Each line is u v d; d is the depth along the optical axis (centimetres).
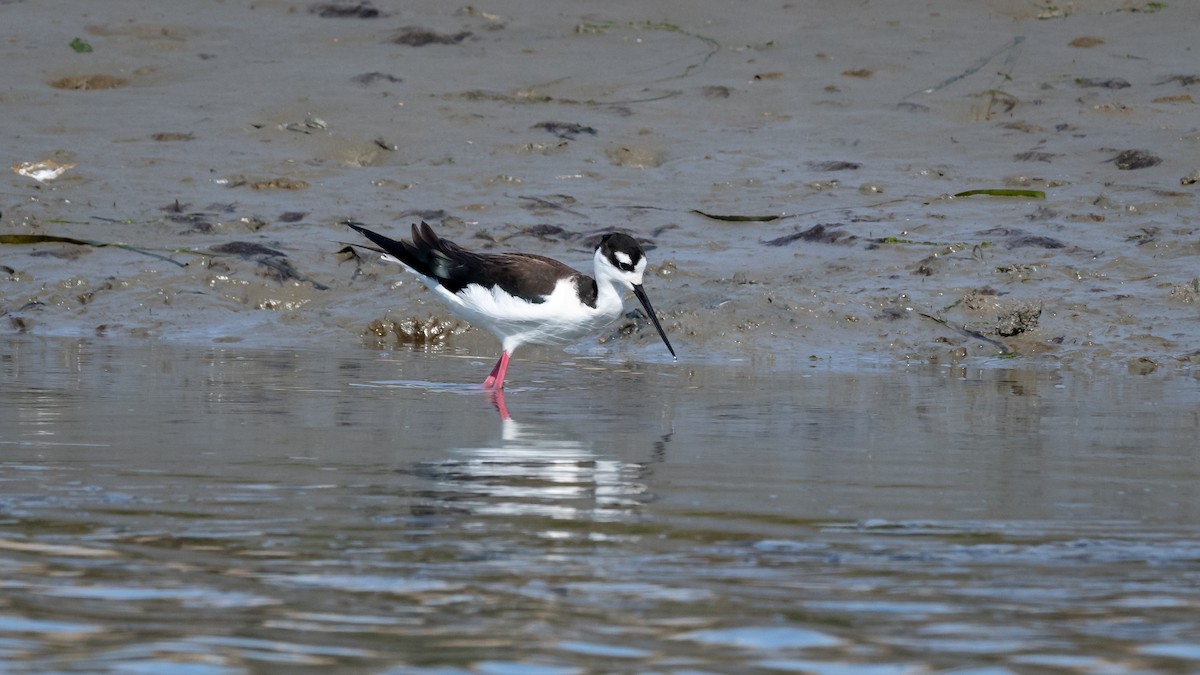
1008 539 725
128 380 1262
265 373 1328
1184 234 1744
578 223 1834
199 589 627
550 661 547
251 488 821
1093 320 1538
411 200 1922
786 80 2345
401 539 710
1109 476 886
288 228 1839
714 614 601
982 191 1908
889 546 709
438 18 2603
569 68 2397
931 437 1027
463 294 1334
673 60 2433
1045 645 567
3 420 1041
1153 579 655
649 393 1248
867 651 559
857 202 1906
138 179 1981
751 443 995
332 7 2647
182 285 1692
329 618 591
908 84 2312
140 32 2512
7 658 544
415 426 1054
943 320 1552
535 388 1278
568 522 749
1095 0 2628
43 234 1809
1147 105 2188
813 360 1470
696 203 1916
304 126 2155
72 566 657
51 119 2162
